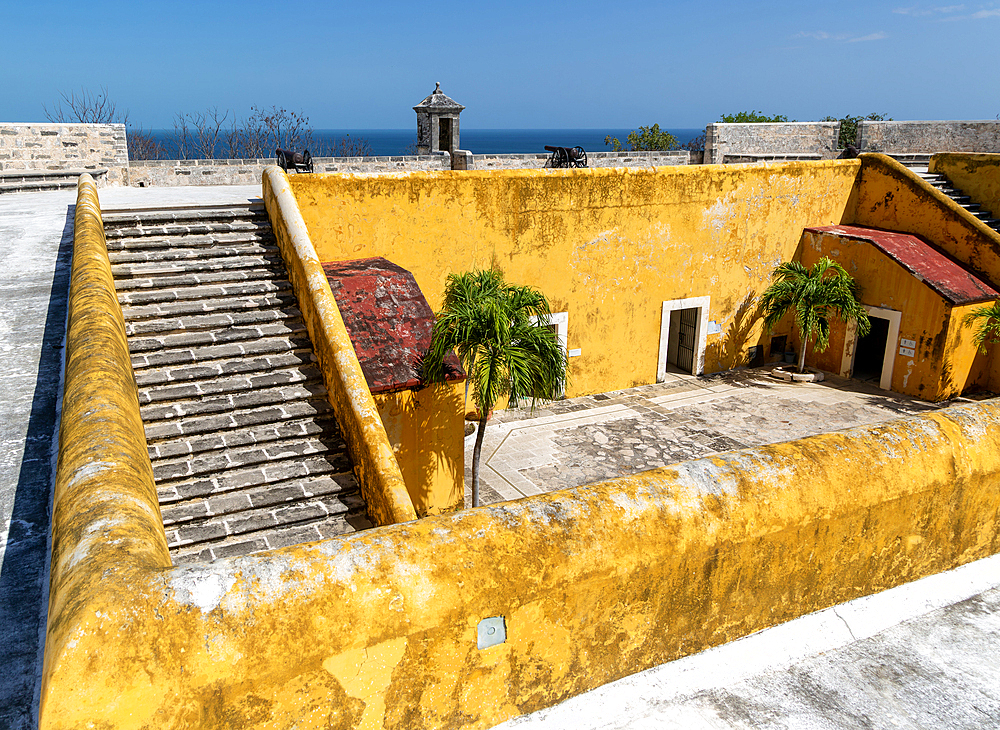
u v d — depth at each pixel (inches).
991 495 138.8
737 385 636.7
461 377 363.9
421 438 370.9
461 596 94.0
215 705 82.1
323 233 453.7
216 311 346.9
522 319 374.0
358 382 294.4
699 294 636.1
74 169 703.7
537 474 461.1
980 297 582.2
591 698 107.3
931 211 643.5
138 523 106.9
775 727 102.7
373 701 91.9
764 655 116.9
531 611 99.7
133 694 77.4
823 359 680.4
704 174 603.2
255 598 85.3
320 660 86.7
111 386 175.3
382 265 439.2
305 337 346.9
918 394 603.8
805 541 120.2
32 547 158.9
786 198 657.0
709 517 111.4
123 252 373.4
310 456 292.4
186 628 81.3
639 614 109.1
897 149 952.9
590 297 578.9
